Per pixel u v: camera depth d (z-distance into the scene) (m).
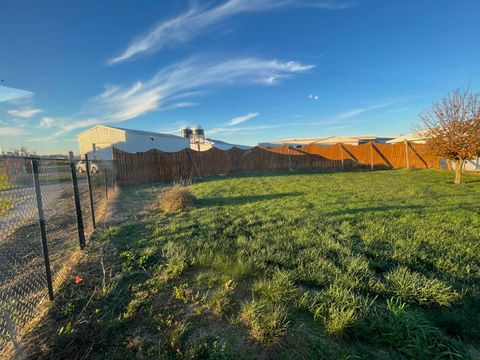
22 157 2.07
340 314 1.89
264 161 16.27
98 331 1.87
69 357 1.66
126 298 2.32
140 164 11.95
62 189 8.73
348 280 2.42
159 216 5.31
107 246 3.64
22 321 2.00
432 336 1.70
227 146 31.06
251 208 5.67
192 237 3.89
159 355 1.64
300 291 2.27
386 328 1.76
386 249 3.23
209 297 2.28
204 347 1.71
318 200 6.35
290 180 10.85
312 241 3.54
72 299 2.31
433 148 9.77
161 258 3.18
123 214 5.57
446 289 2.17
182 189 6.63
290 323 1.91
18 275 2.87
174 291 2.40
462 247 3.24
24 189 3.66
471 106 8.81
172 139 22.33
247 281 2.57
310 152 16.84
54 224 4.89
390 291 2.25
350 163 16.66
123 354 1.68
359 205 5.65
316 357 1.62
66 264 3.08
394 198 6.40
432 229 3.93
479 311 1.99
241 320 1.96
